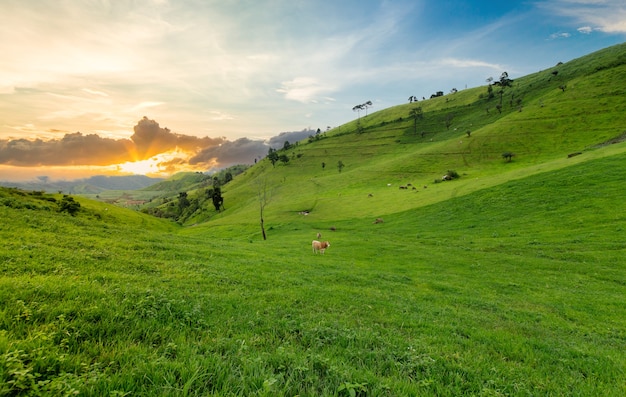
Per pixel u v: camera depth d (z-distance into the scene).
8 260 11.58
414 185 116.88
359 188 134.00
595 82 176.00
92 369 4.53
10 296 6.74
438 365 6.93
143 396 3.99
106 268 13.71
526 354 9.35
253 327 8.47
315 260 30.53
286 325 8.96
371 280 21.45
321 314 11.33
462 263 32.38
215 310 9.64
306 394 4.57
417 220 63.72
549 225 44.03
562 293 22.02
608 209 43.50
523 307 18.45
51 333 5.18
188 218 196.25
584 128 136.50
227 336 7.27
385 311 13.34
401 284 21.52
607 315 17.64
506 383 6.51
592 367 8.77
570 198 50.31
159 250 20.78
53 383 3.73
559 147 127.44
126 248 19.44
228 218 121.25
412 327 11.41
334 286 17.72
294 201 129.88
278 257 28.61
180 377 4.46
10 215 20.12
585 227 40.47
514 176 76.19
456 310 15.60
